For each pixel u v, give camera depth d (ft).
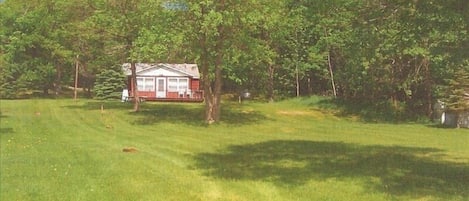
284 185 38.63
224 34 97.71
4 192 35.42
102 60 136.56
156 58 99.91
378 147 65.31
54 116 110.11
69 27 158.20
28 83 196.75
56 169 45.14
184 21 95.96
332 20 43.73
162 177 41.96
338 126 102.32
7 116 108.68
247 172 44.62
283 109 135.03
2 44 155.43
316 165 48.70
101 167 46.65
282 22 95.66
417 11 38.70
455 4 35.76
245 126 97.35
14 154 54.80
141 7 110.11
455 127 103.45
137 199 33.91
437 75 115.55
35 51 185.26
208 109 102.27
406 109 128.98
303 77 177.27
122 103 153.58
